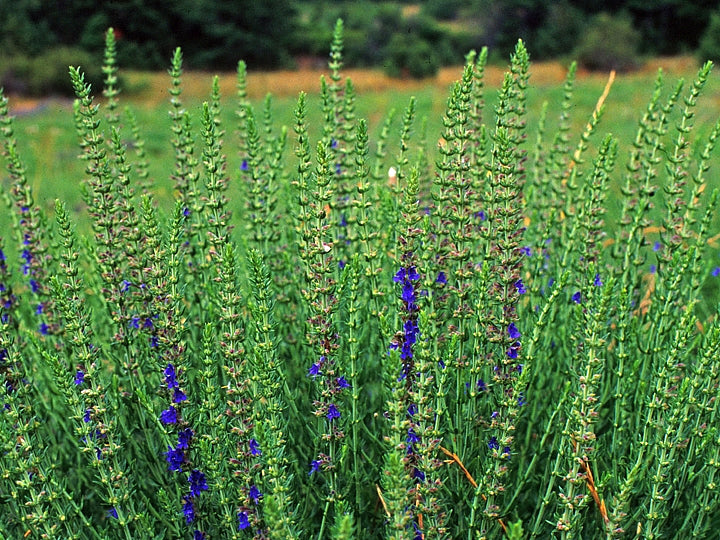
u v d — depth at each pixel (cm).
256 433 248
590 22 2803
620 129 1327
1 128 362
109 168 317
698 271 353
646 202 357
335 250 353
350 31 2905
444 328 341
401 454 255
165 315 285
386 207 377
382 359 323
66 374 273
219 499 293
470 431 317
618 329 322
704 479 304
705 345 281
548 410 340
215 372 294
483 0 2870
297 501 329
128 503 298
